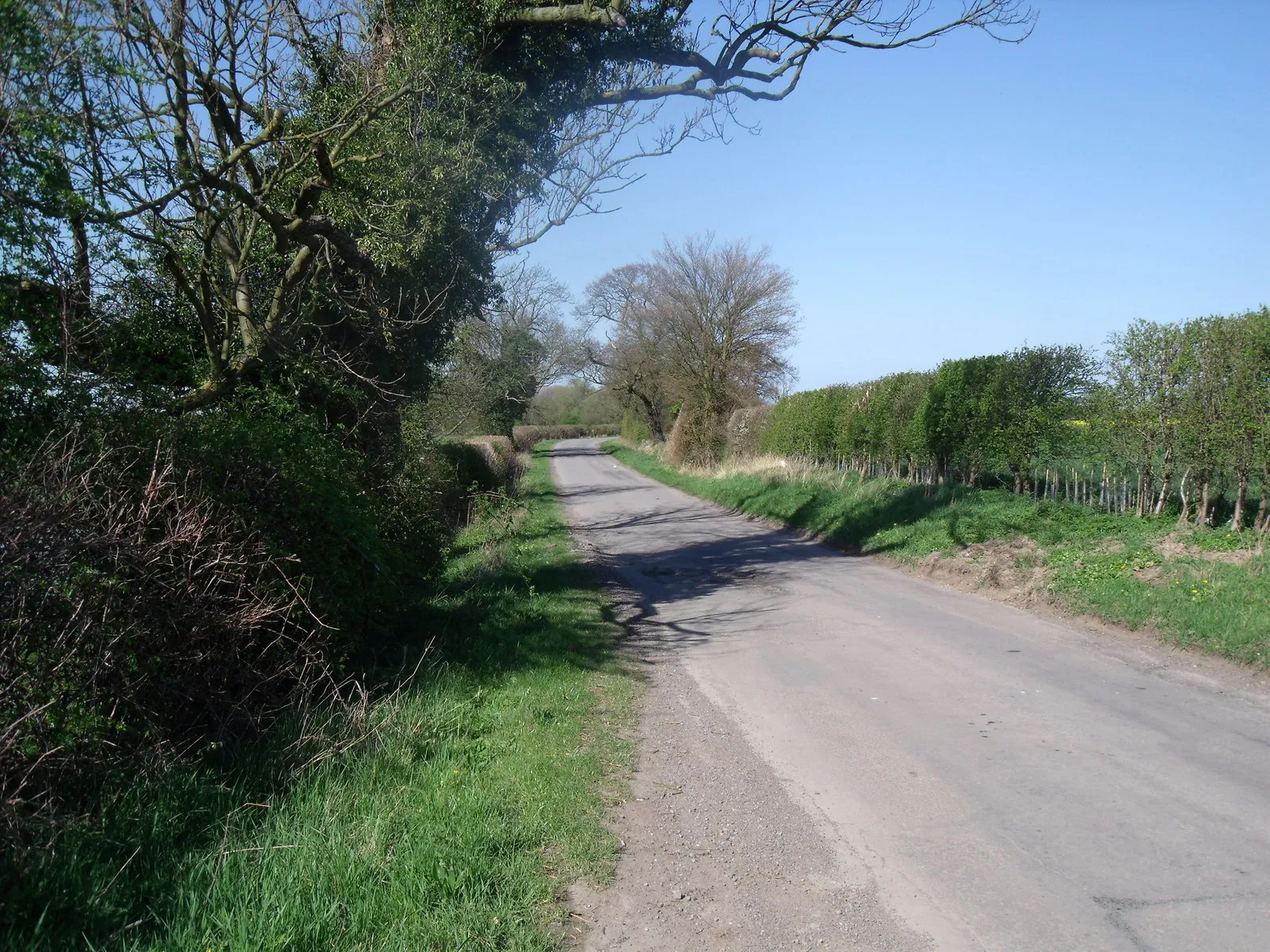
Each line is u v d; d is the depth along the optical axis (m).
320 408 10.52
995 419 14.37
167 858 3.74
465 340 13.53
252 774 4.80
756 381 39.47
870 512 16.31
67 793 3.97
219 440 6.04
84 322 5.82
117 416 5.39
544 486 33.22
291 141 8.88
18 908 3.16
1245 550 9.15
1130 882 3.85
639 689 7.36
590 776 5.23
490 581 11.55
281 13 8.94
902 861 4.17
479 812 4.40
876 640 8.65
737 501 23.81
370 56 10.53
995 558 11.45
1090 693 6.64
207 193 7.83
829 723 6.28
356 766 4.90
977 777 5.14
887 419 18.89
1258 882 3.79
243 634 5.44
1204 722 5.88
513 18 11.30
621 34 11.94
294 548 6.38
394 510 10.84
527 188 12.98
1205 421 9.91
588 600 11.09
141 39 6.98
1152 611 8.27
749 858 4.24
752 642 8.95
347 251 8.88
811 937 3.53
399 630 8.59
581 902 3.81
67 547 4.19
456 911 3.51
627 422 73.56
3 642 3.92
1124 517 11.44
